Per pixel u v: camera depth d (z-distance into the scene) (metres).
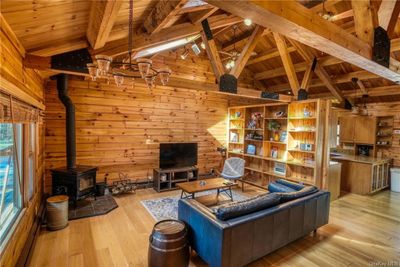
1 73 1.83
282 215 2.83
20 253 2.57
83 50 2.92
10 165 2.68
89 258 2.78
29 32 2.22
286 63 5.26
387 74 2.86
